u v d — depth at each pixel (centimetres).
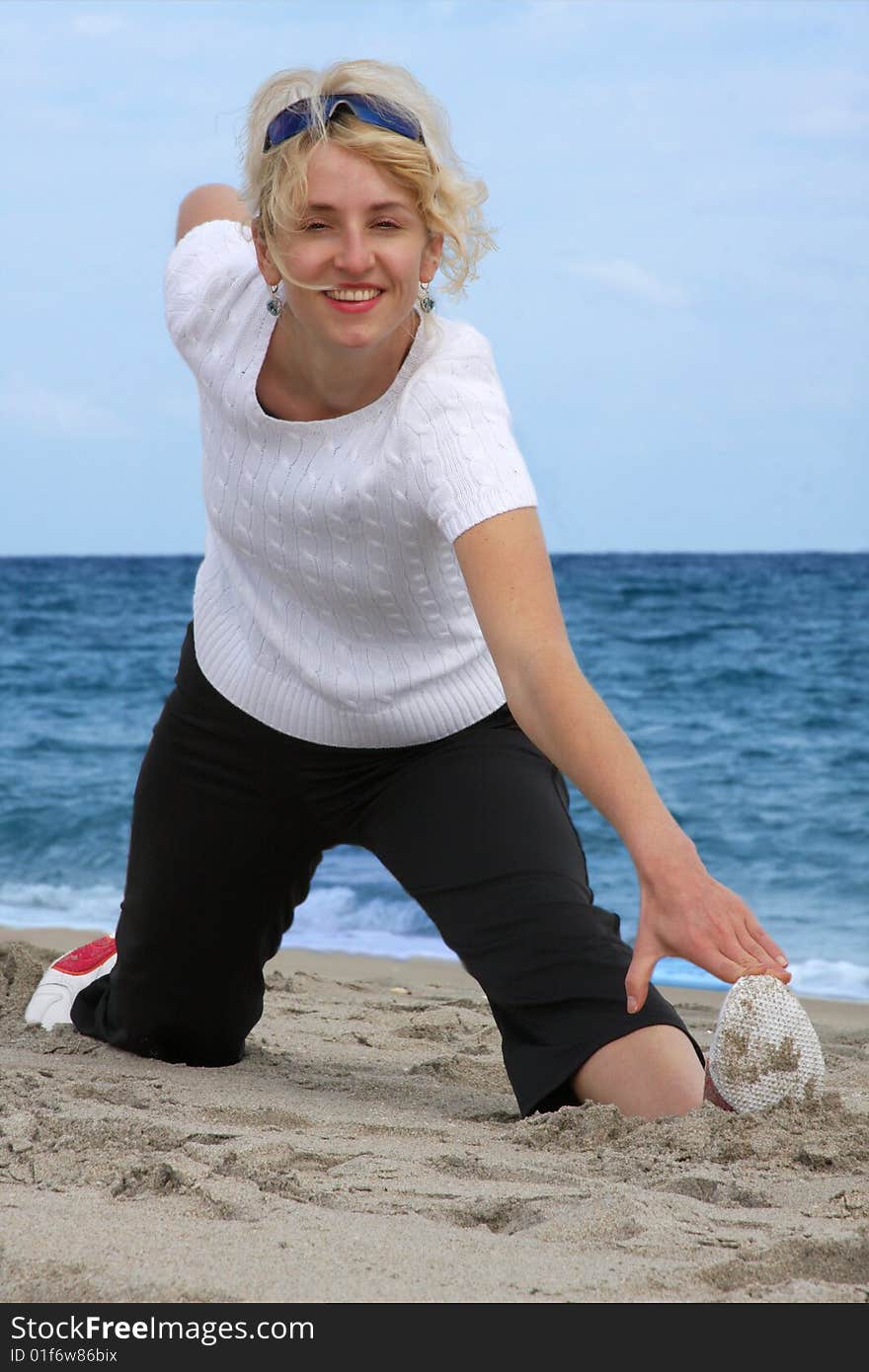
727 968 183
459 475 246
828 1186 208
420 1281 172
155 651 2159
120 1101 272
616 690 1652
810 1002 550
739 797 1157
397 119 238
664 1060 250
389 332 248
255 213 253
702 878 190
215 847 311
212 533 313
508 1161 224
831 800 1137
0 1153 222
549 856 275
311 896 786
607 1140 238
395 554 266
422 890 284
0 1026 359
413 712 286
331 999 469
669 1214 196
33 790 1207
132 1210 195
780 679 1683
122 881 916
